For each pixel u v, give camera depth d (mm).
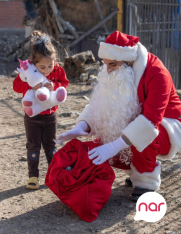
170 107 3334
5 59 13164
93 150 3053
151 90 3053
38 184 3717
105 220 3055
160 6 7695
